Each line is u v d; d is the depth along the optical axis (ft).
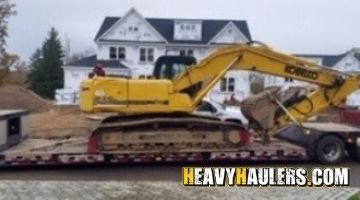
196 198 30.32
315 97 46.91
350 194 31.53
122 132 41.81
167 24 176.45
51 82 216.74
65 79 166.61
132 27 165.27
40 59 228.02
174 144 42.45
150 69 165.89
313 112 46.80
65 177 38.37
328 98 46.98
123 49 165.68
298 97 46.73
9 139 43.21
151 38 165.99
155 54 166.20
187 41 169.27
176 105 42.34
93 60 168.76
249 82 148.66
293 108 46.50
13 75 178.19
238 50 44.09
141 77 44.68
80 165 43.83
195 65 43.09
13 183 34.40
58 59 221.46
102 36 164.14
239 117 68.33
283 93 46.85
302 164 44.70
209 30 175.11
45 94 216.13
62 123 79.30
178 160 42.80
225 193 31.73
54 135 58.29
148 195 30.99
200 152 42.63
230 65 43.75
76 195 30.81
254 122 45.85
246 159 43.65
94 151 41.37
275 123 46.06
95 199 29.86
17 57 165.78
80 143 45.78
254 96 46.68
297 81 50.85
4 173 40.11
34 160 40.70
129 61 165.68
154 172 40.52
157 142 42.22
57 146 44.11
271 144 45.98
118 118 43.01
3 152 40.86
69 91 140.77
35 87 216.33
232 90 148.66
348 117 60.64
